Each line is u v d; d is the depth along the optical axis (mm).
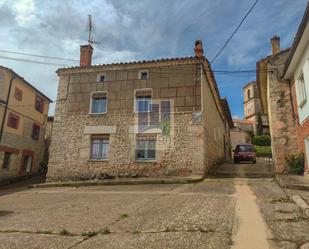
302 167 12258
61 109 16828
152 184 12852
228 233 4863
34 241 4871
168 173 14336
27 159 22281
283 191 9000
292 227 5078
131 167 14930
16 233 5426
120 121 15727
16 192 13234
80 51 18953
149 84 15812
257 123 48000
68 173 15727
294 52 11211
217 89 20125
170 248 4285
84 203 8586
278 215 5934
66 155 16016
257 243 4367
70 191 12086
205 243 4422
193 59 15391
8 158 19906
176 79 15469
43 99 24609
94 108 16594
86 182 14164
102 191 11383
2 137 19094
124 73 16406
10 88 20000
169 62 15727
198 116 14664
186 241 4547
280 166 13000
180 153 14453
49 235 5211
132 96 15930
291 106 13492
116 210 7156
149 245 4453
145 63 16047
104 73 16781
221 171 15766
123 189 11656
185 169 14180
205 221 5645
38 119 23719
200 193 9320
